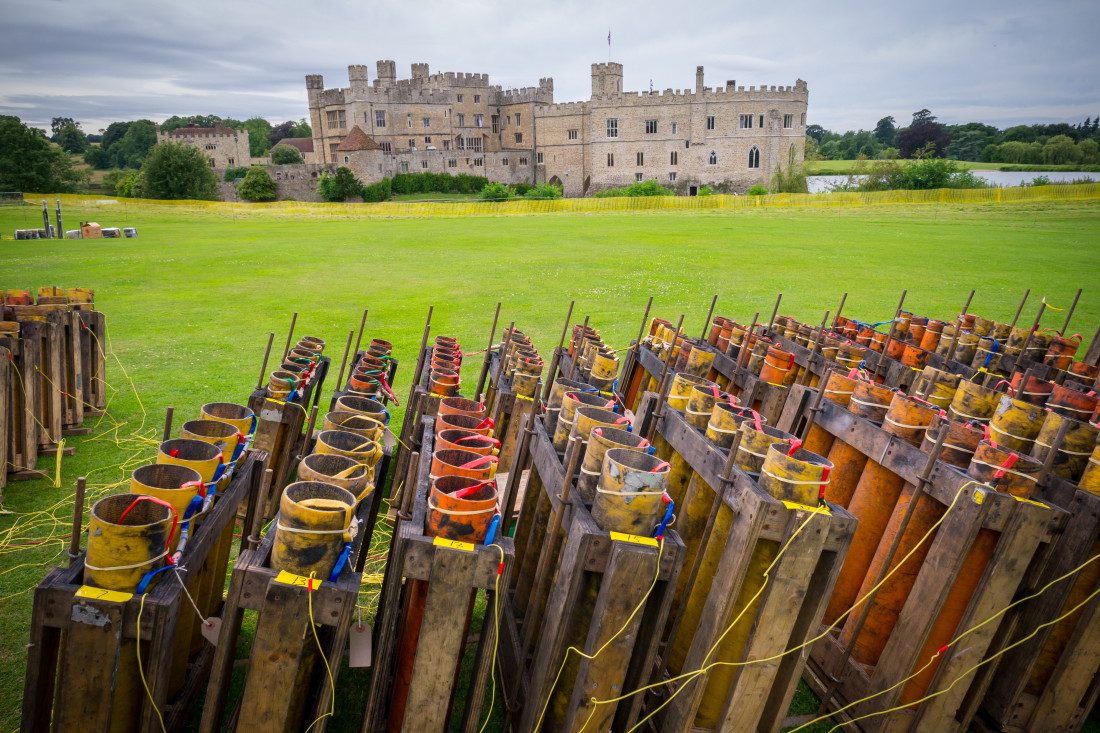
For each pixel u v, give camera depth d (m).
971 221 53.78
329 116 125.00
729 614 3.60
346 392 6.84
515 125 128.50
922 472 4.23
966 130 199.50
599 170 110.62
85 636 2.92
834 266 28.67
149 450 8.53
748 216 60.56
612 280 24.16
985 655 4.25
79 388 8.93
